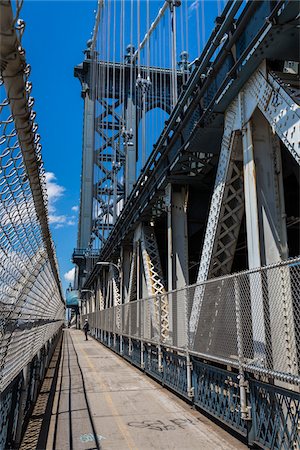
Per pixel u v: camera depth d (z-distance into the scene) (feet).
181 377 27.20
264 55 19.93
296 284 13.97
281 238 20.51
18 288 13.84
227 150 24.91
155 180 46.80
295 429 13.03
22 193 10.97
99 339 101.19
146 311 41.04
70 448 16.97
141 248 58.29
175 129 36.14
